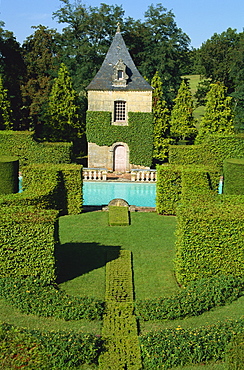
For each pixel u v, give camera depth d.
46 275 14.95
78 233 20.98
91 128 42.84
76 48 61.81
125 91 41.91
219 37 62.53
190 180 23.66
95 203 30.23
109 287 15.11
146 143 42.81
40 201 19.55
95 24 63.09
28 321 12.86
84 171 37.78
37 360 10.72
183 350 11.21
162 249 18.98
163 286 15.50
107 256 17.84
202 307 13.61
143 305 13.56
